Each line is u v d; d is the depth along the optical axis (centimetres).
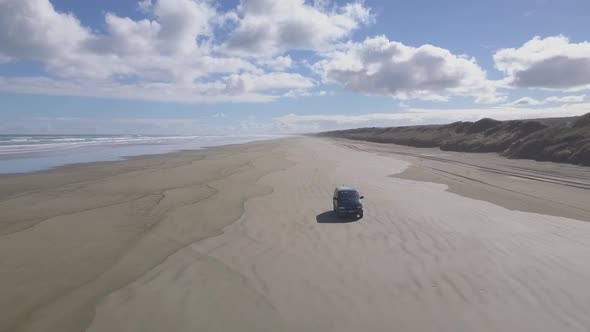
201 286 1120
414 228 1722
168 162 4306
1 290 1078
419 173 3719
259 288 1109
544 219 1884
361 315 957
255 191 2588
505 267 1252
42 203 2120
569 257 1340
